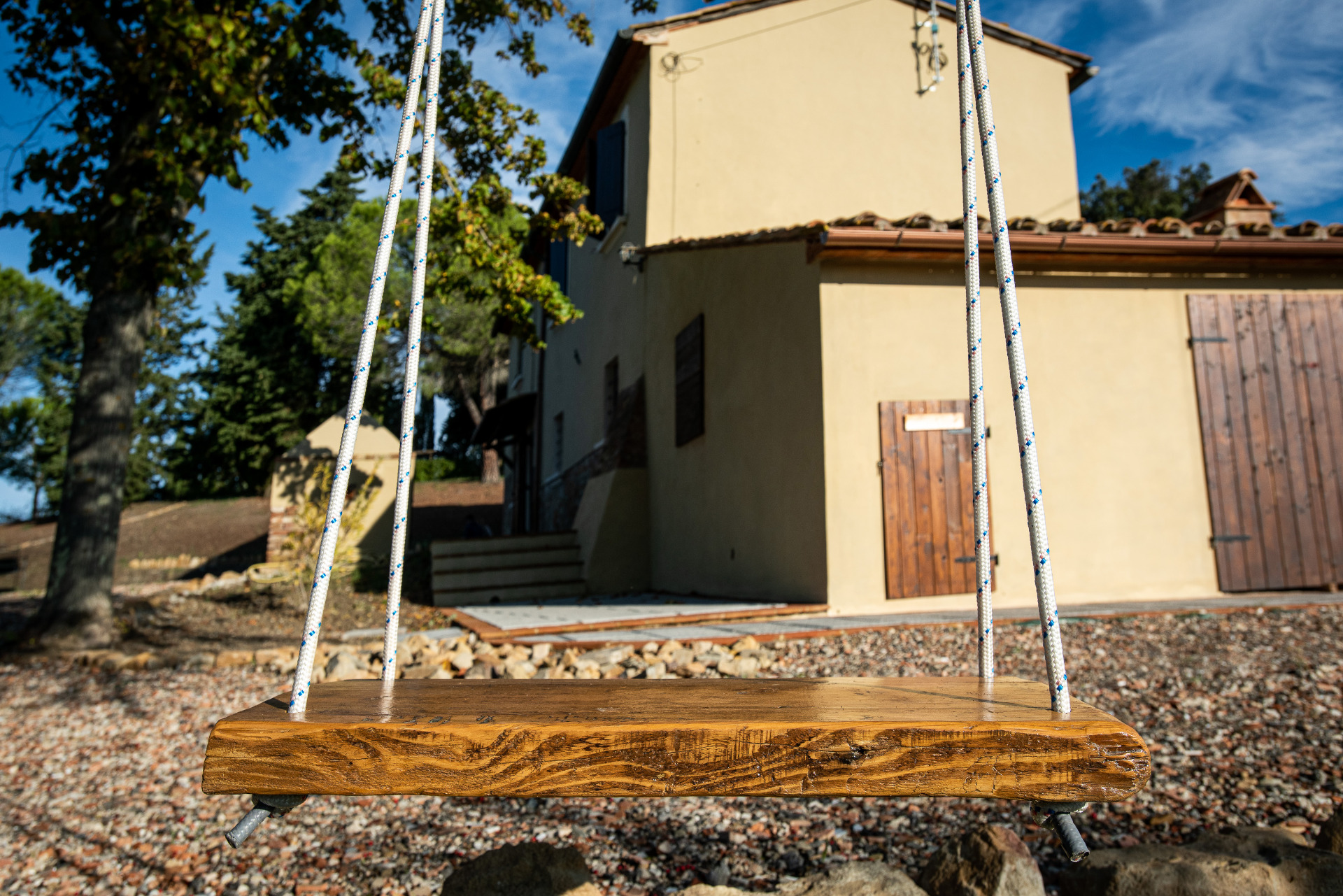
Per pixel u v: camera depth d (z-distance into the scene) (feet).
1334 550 22.57
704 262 28.53
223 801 10.63
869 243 20.53
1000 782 3.60
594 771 3.56
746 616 20.03
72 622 23.88
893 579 20.70
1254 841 7.07
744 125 32.22
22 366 120.88
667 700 4.41
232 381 105.09
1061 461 21.83
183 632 27.04
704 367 28.09
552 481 49.32
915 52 33.68
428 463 110.52
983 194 32.99
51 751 13.56
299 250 108.37
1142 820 8.53
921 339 21.66
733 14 32.60
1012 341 4.40
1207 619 17.85
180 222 26.27
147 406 106.83
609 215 37.42
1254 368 22.94
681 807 9.52
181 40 21.17
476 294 29.01
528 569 33.22
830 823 8.86
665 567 31.27
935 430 21.38
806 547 21.39
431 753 3.58
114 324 25.61
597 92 37.29
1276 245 21.71
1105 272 22.70
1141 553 21.84
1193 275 23.11
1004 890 6.42
